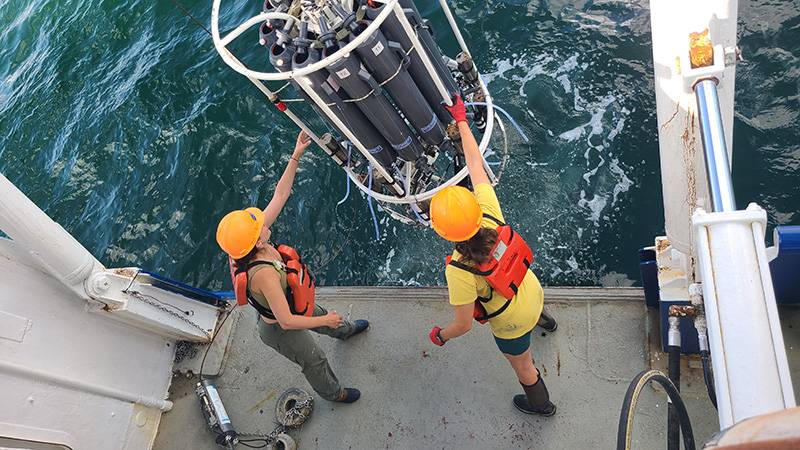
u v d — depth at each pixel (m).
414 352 3.88
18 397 3.11
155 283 3.90
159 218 6.21
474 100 3.46
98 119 7.40
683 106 2.53
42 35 8.93
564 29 5.99
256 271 2.75
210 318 4.30
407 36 2.77
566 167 5.17
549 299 3.87
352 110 2.90
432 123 3.11
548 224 4.93
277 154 6.19
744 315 1.49
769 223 4.52
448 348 3.84
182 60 7.50
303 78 2.60
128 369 3.77
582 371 3.55
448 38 6.26
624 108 5.35
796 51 5.11
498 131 5.45
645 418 3.30
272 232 5.57
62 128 7.61
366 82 2.69
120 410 3.68
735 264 1.56
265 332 3.13
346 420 3.70
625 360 3.54
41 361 3.23
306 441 3.67
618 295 3.78
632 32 5.79
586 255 4.75
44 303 3.29
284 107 3.06
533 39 6.02
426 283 4.98
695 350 3.34
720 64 2.07
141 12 8.43
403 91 2.84
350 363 3.93
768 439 0.84
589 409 3.40
